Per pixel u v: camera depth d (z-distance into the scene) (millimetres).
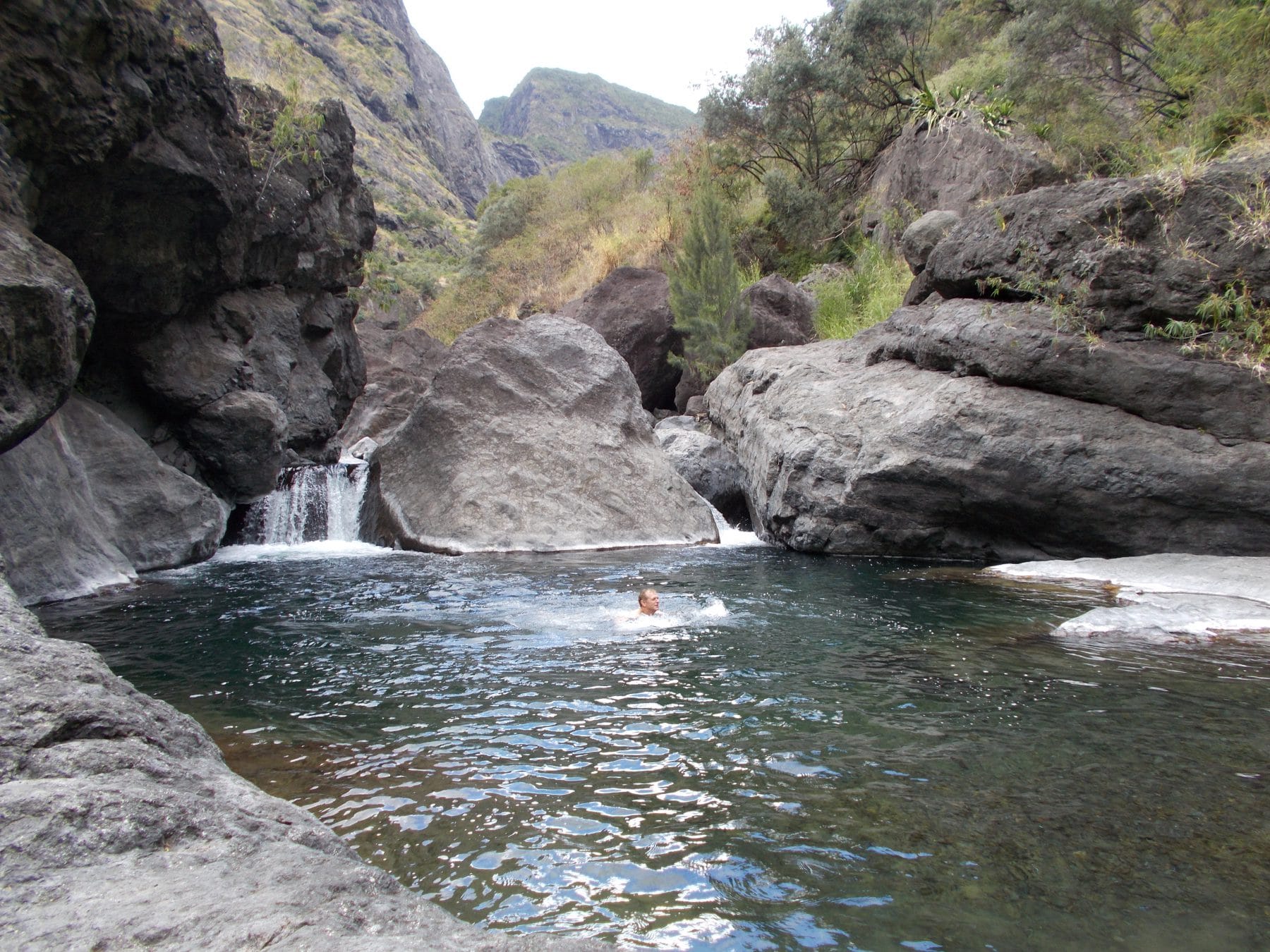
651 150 31000
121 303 10414
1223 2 12078
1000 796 3480
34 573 8109
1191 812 3289
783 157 23844
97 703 2891
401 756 4094
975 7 22000
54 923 1713
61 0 7633
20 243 6836
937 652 5965
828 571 9906
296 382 15141
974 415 9930
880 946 2426
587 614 7547
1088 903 2637
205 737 3334
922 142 17375
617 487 13414
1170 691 4930
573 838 3170
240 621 7332
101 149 8477
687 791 3600
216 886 1992
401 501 12922
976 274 10883
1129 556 9492
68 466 9125
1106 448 9172
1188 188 8945
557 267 29016
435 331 32812
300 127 13688
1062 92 14930
